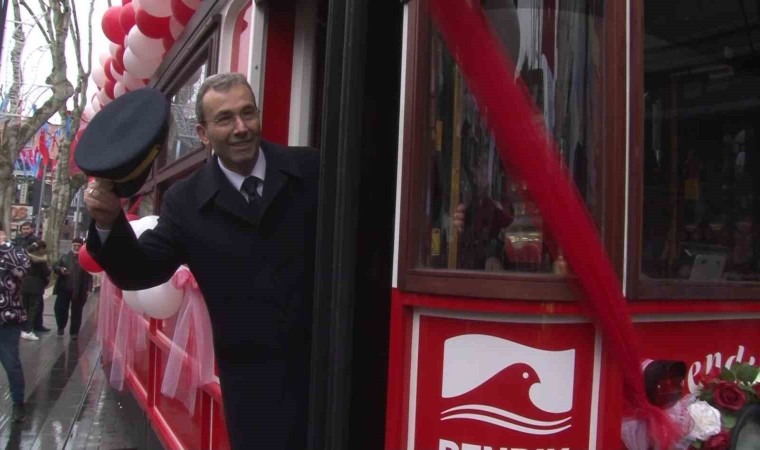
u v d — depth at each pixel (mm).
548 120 1697
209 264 2062
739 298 2000
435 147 1740
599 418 1642
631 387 1687
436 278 1676
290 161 2119
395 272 1768
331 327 1734
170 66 4785
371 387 1999
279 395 2029
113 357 6797
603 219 1692
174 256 2098
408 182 1739
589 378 1649
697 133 1958
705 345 1939
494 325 1648
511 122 1584
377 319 2002
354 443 1978
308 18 2906
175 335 3852
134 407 5402
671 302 1807
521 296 1615
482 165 1698
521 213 1666
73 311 12344
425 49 1744
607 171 1695
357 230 1845
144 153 1743
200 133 2160
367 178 1996
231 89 2016
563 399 1634
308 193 2107
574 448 1636
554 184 1586
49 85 14953
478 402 1656
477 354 1658
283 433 2020
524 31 1706
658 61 1870
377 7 2066
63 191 18859
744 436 1887
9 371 6719
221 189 2068
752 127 2094
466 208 1714
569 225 1588
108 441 6129
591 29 1729
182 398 3627
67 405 7426
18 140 14438
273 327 2037
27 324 12047
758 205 2113
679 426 1712
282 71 2891
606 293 1609
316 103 2953
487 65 1579
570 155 1707
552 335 1631
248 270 2039
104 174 1731
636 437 1700
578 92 1716
